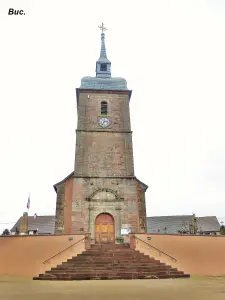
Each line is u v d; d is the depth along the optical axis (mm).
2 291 9984
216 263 16469
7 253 16953
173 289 10156
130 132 26109
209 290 9969
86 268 13969
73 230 21547
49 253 16578
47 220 44188
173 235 17250
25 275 16016
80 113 26766
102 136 25656
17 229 42312
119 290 9930
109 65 32000
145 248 16812
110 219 22375
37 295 9039
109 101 27844
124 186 23422
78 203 22469
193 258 16562
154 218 46562
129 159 24750
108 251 16344
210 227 43688
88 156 24578
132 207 22641
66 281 12570
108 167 24234
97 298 8414
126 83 29641
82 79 29609
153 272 13805
